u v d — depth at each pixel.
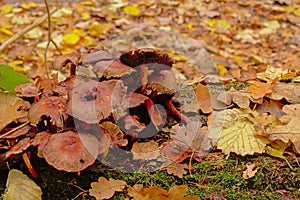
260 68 1.13
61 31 2.03
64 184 0.93
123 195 0.92
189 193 0.92
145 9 2.29
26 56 1.82
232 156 0.96
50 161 0.86
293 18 2.28
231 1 2.40
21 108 0.94
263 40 2.08
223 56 1.94
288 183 0.93
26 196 0.89
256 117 0.99
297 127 0.97
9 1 2.24
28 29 1.29
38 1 2.25
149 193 0.90
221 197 0.92
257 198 0.92
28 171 0.94
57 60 0.98
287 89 1.04
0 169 0.93
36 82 0.98
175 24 2.18
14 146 0.89
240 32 2.14
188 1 2.38
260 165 0.95
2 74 1.01
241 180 0.93
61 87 0.94
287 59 1.93
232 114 1.01
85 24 2.10
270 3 2.41
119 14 2.22
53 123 0.88
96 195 0.90
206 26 2.17
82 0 2.29
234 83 1.10
